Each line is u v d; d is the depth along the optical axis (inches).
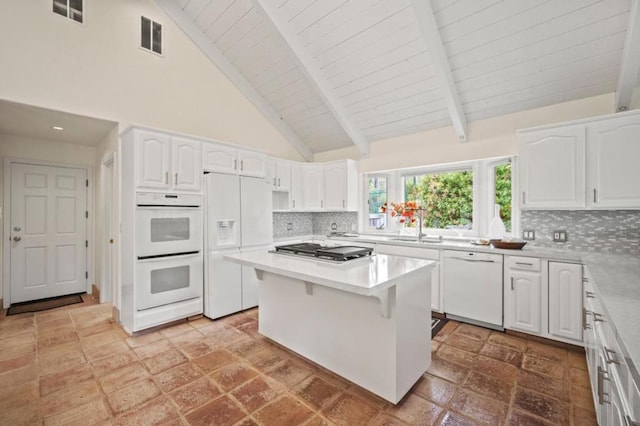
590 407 71.4
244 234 141.3
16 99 103.3
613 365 47.8
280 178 179.3
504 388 79.5
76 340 109.3
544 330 105.4
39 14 108.7
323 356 88.7
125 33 129.9
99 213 163.2
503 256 114.4
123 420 68.0
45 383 82.0
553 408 71.4
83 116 118.5
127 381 83.3
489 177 144.0
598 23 92.0
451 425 66.3
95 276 174.1
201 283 131.2
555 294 103.0
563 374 85.7
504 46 106.3
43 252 158.4
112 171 140.1
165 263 119.6
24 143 151.7
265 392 78.5
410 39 116.1
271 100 180.7
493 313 117.0
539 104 122.1
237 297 138.3
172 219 122.1
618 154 97.1
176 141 122.5
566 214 116.6
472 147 141.2
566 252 108.2
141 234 113.3
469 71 118.6
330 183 188.1
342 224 197.9
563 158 106.8
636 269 76.4
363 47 125.4
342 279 63.7
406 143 165.2
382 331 73.7
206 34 155.3
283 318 102.0
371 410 71.4
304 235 199.2
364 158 184.1
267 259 88.4
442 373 86.9
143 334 114.4
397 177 176.7
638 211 103.4
